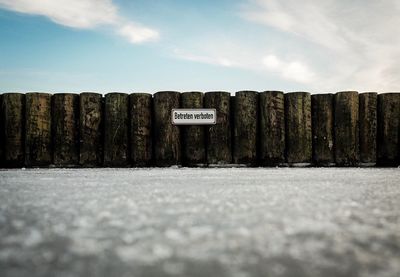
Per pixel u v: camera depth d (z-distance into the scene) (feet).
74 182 7.48
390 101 16.20
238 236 2.53
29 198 4.73
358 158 16.22
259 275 1.75
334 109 16.48
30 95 16.29
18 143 16.31
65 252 2.14
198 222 3.03
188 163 16.26
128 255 2.07
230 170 12.82
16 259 1.99
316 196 4.84
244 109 16.25
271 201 4.34
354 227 2.82
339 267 1.86
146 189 5.88
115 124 16.26
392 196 4.85
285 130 16.47
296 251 2.15
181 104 16.62
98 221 3.09
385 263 1.93
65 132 16.26
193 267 1.86
